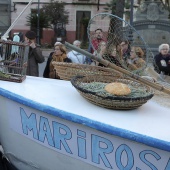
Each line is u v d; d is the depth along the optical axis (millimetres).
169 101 2959
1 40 3268
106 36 3449
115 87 2662
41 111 2713
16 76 3289
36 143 2883
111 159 2467
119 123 2494
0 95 3082
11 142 3191
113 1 21156
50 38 23062
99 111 2658
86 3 24078
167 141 2215
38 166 3006
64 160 2740
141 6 13367
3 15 23109
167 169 2289
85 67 3332
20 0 23016
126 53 3363
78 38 23969
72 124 2562
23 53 3258
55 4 23125
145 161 2334
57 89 3117
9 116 3074
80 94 2877
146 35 12836
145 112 2707
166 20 13055
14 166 3326
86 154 2580
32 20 22094
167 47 5398
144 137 2240
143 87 2918
